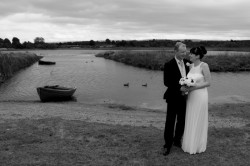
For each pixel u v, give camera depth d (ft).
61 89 69.77
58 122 31.09
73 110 49.29
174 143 21.80
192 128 20.08
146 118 42.04
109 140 23.97
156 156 20.03
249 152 21.22
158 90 78.64
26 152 20.71
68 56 331.16
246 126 31.96
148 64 144.97
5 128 28.02
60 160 19.22
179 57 19.15
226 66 131.03
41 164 18.47
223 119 40.78
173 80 19.30
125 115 44.96
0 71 106.73
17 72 132.36
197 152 20.63
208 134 26.16
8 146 22.11
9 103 58.90
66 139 24.23
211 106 54.75
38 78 109.81
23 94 74.74
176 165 18.60
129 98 67.26
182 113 20.49
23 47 637.71
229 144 23.11
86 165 18.51
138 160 19.39
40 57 272.51
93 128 28.35
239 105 54.75
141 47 574.97
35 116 41.24
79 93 74.95
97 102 62.90
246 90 78.13
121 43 640.99
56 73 128.88
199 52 18.98
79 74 123.95
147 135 25.49
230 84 89.04
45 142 23.32
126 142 23.36
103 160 19.33
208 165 18.66
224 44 448.65
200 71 19.22
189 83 18.31
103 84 91.91
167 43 571.28
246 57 143.54
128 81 97.91
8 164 18.40
